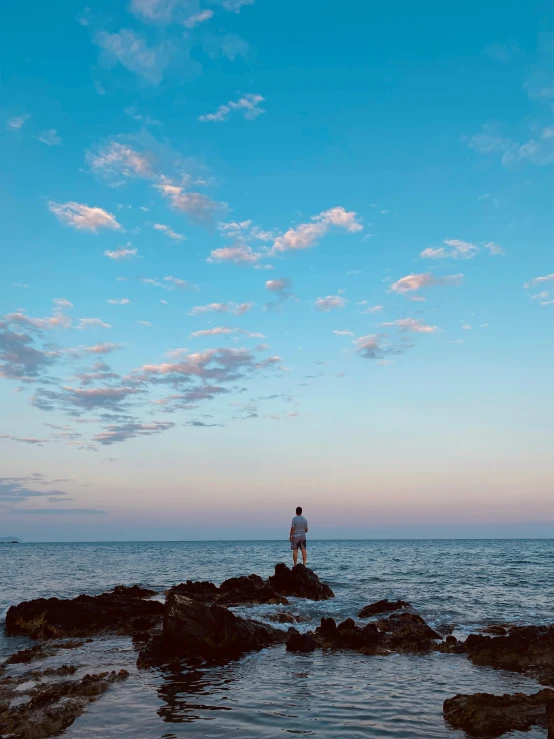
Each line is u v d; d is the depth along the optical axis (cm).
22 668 1238
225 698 964
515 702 875
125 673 1140
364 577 3166
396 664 1234
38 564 5044
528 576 3191
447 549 9406
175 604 1403
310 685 1051
